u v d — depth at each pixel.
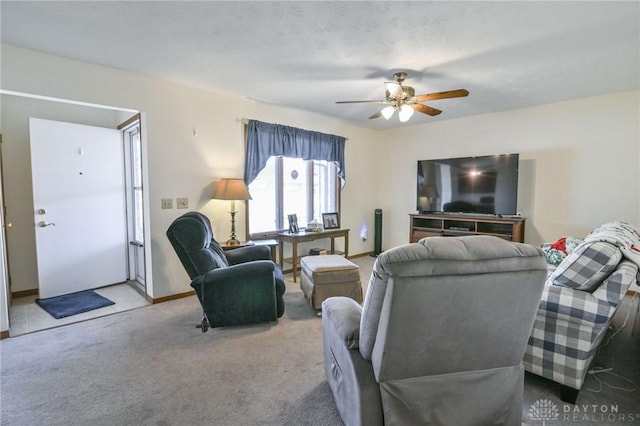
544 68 2.97
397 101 3.05
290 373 2.11
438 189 4.91
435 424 1.41
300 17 2.13
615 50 2.59
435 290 1.21
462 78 3.23
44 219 3.44
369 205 5.93
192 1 1.96
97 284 3.85
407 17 2.12
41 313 3.10
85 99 2.88
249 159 4.02
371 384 1.37
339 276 3.11
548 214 4.21
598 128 3.82
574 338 1.77
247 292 2.73
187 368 2.16
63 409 1.76
